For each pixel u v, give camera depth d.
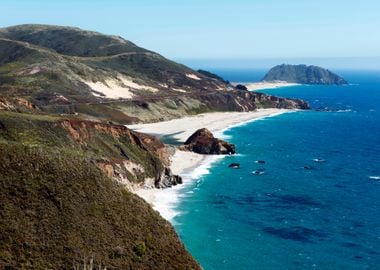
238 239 69.75
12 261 40.62
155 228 51.97
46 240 43.88
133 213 52.53
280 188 98.94
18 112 97.06
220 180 104.50
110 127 102.25
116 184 56.88
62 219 46.75
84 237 45.66
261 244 68.06
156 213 55.56
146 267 45.56
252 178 107.06
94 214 49.16
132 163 95.12
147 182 95.44
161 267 46.41
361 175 111.81
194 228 73.50
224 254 64.19
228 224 76.00
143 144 104.00
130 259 45.59
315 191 97.12
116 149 97.12
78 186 52.03
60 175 52.44
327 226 76.19
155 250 48.38
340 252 65.62
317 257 63.88
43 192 49.28
